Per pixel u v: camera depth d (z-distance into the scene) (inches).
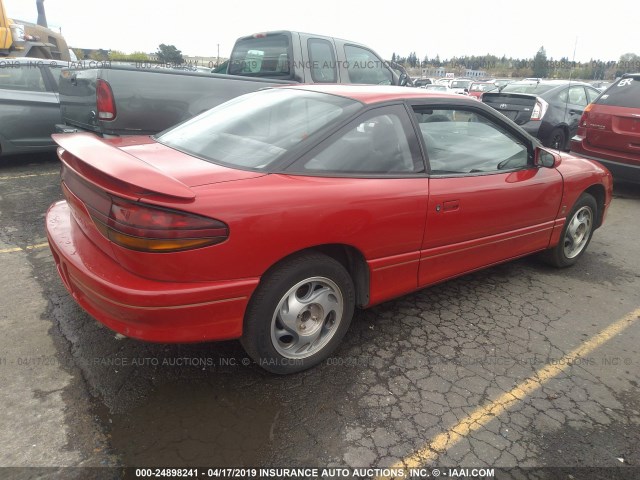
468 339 121.3
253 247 87.9
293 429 89.1
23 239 169.9
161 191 79.0
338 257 110.3
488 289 150.3
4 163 291.0
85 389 96.6
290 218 91.2
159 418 90.1
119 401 93.9
